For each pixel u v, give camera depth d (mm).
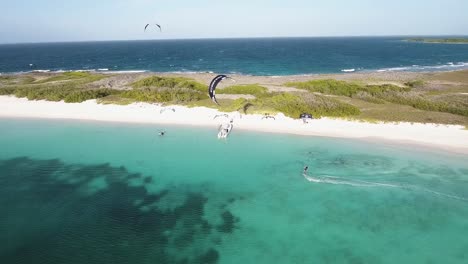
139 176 29219
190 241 20719
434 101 47781
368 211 23750
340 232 21625
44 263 18531
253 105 46781
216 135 38719
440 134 36000
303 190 26625
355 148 33906
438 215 23172
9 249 19500
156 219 22938
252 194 26266
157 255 19438
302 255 19547
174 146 35750
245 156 32969
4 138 38125
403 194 25719
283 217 23250
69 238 20703
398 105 47438
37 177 28797
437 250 19953
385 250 19938
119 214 23422
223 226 22281
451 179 27703
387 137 36094
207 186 27547
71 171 30047
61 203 24641
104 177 28984
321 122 40938
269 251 19906
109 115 45938
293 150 33969
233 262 18969
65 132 40188
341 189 26609
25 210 23562
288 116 42875
